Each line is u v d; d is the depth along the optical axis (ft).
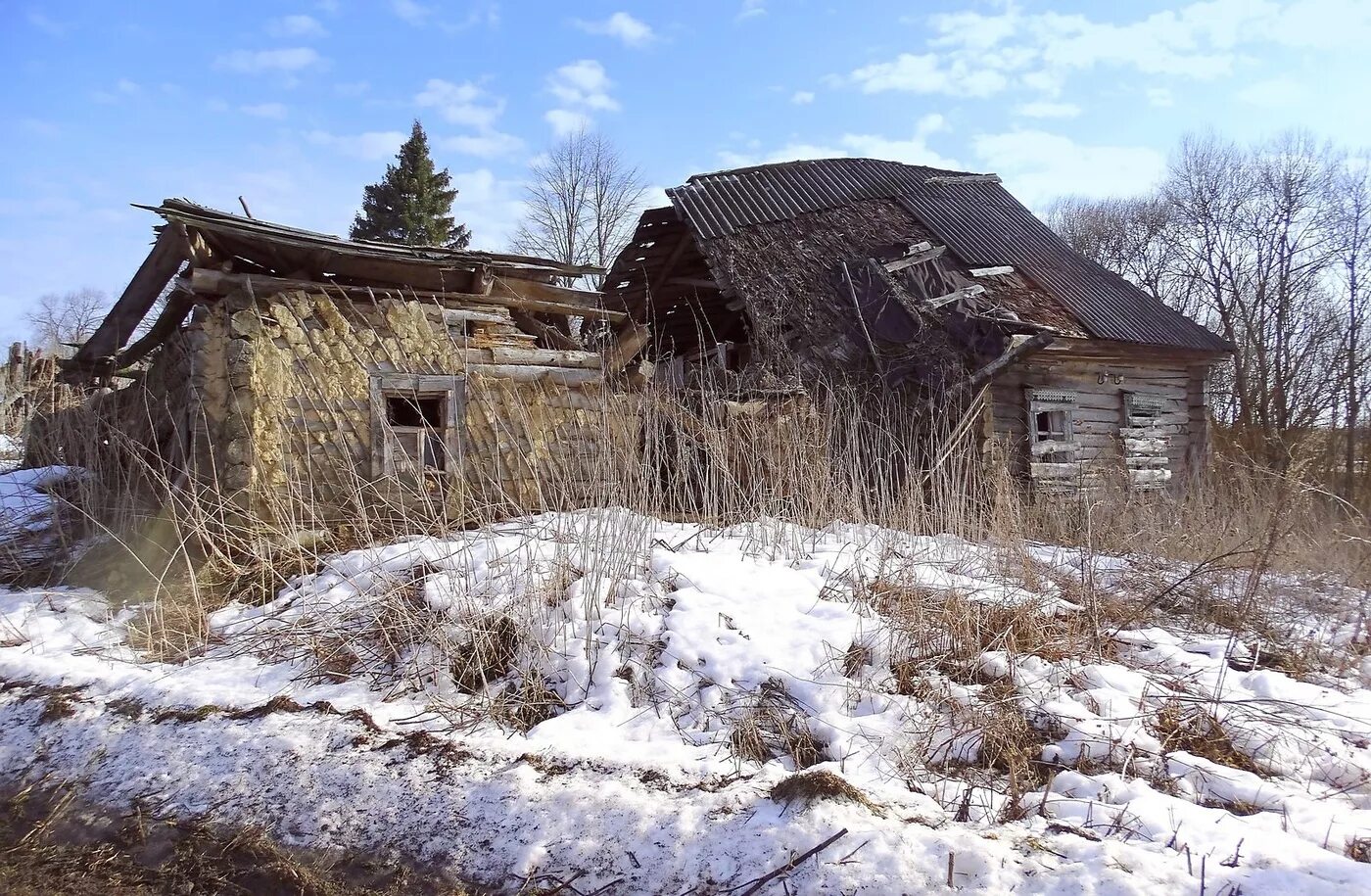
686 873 10.14
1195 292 86.99
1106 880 9.30
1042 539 26.94
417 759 12.77
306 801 12.17
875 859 9.81
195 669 16.53
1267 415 68.80
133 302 26.21
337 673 16.11
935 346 35.63
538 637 16.33
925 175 54.34
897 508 22.58
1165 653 17.42
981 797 12.17
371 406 23.76
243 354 21.77
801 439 23.81
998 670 15.84
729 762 12.80
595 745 13.15
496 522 23.30
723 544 21.26
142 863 11.53
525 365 26.84
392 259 23.76
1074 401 41.37
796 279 39.52
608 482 21.54
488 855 10.86
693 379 36.76
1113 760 13.32
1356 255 67.41
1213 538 25.73
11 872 11.43
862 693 14.79
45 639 18.35
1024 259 46.70
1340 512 28.76
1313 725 14.42
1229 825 10.79
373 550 19.92
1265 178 75.10
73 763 13.71
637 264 46.42
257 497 21.57
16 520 25.48
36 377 40.32
